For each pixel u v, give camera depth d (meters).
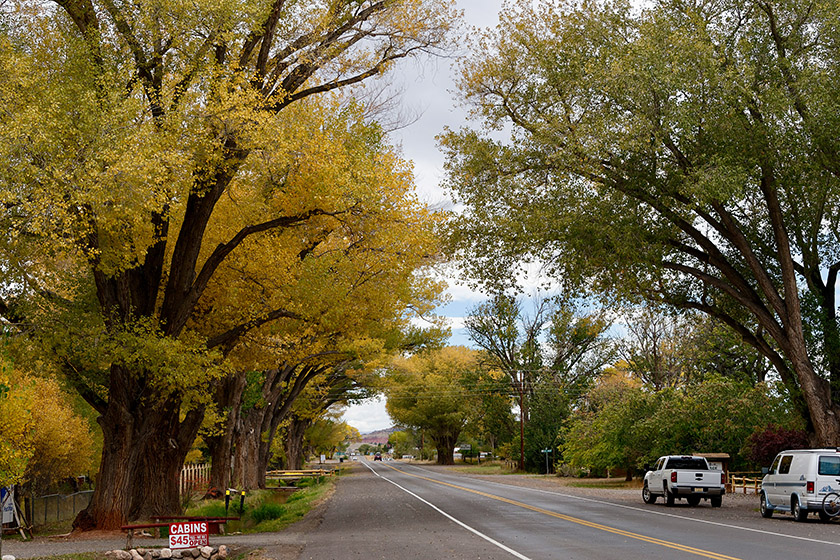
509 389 83.12
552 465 70.00
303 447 96.50
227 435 36.25
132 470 20.75
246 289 23.14
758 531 17.02
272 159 18.94
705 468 27.34
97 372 21.33
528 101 26.75
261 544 17.11
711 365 49.78
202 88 18.09
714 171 22.33
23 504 25.19
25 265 16.58
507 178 26.33
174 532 15.04
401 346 43.34
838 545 13.95
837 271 28.19
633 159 24.06
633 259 24.48
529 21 26.94
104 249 17.80
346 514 26.28
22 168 13.62
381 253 22.77
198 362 19.11
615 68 22.61
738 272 27.77
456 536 16.95
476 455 124.88
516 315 77.25
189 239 20.72
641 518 21.14
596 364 74.56
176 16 17.31
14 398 14.38
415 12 22.27
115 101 15.73
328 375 54.88
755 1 24.56
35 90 15.80
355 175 20.70
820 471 19.78
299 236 23.86
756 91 23.97
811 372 25.08
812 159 24.17
